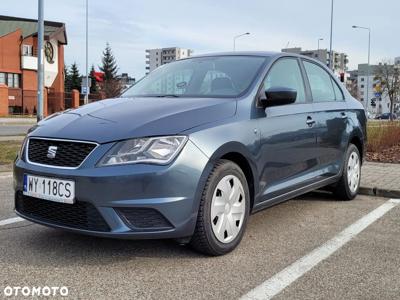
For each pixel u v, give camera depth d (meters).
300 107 5.43
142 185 3.76
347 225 5.44
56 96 52.44
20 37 52.47
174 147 3.89
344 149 6.40
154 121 4.02
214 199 4.14
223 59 5.47
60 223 3.99
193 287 3.65
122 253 4.32
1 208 6.07
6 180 8.22
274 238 4.89
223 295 3.52
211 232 4.11
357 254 4.46
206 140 4.06
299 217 5.76
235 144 4.30
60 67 58.66
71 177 3.83
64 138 3.99
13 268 3.96
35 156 4.19
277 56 5.44
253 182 4.60
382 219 5.72
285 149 5.02
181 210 3.87
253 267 4.07
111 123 4.06
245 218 4.49
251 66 5.17
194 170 3.93
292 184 5.21
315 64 6.28
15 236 4.82
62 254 4.29
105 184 3.73
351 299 3.51
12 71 51.94
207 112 4.30
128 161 3.79
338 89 6.66
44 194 4.01
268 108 4.88
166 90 5.24
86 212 3.83
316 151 5.66
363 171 8.93
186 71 5.46
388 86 65.25
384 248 4.64
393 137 14.20
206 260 4.20
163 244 4.56
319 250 4.55
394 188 7.09
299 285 3.73
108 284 3.67
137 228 3.81
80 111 4.57
